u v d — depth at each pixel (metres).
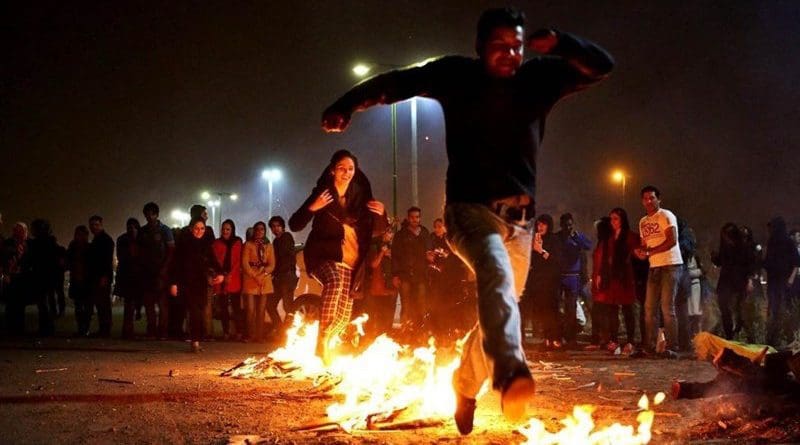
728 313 12.19
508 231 3.91
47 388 7.05
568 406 5.95
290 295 14.11
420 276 13.38
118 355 10.60
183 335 14.66
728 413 5.11
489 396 6.38
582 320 14.20
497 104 3.93
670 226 10.38
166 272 14.16
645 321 10.66
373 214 7.68
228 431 5.06
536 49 3.68
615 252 11.65
